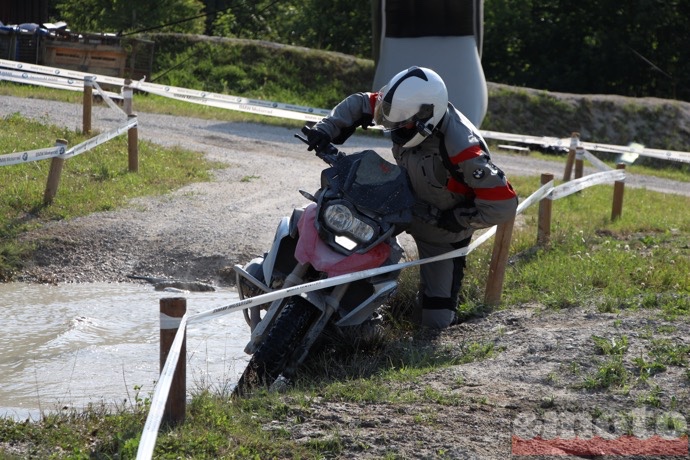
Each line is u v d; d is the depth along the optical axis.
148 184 25.12
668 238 20.92
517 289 15.96
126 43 52.16
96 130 32.16
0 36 49.31
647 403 9.82
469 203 13.31
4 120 31.41
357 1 82.31
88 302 16.44
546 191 18.41
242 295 12.73
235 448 8.55
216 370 12.64
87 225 20.47
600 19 82.81
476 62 43.38
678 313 13.47
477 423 9.34
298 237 12.31
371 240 11.91
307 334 11.62
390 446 8.73
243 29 89.25
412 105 12.42
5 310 15.66
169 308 8.97
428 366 12.01
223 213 22.58
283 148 36.28
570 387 10.50
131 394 11.42
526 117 58.91
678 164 58.75
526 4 83.25
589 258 17.50
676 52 82.12
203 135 37.25
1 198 21.50
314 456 8.48
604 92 83.44
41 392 11.48
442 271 14.24
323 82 59.94
